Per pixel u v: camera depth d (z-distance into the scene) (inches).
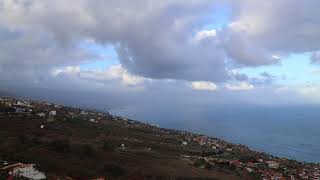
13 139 5142.7
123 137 7716.5
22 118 7386.8
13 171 3727.9
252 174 5871.1
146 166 4835.1
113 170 4370.1
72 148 5014.8
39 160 4279.0
